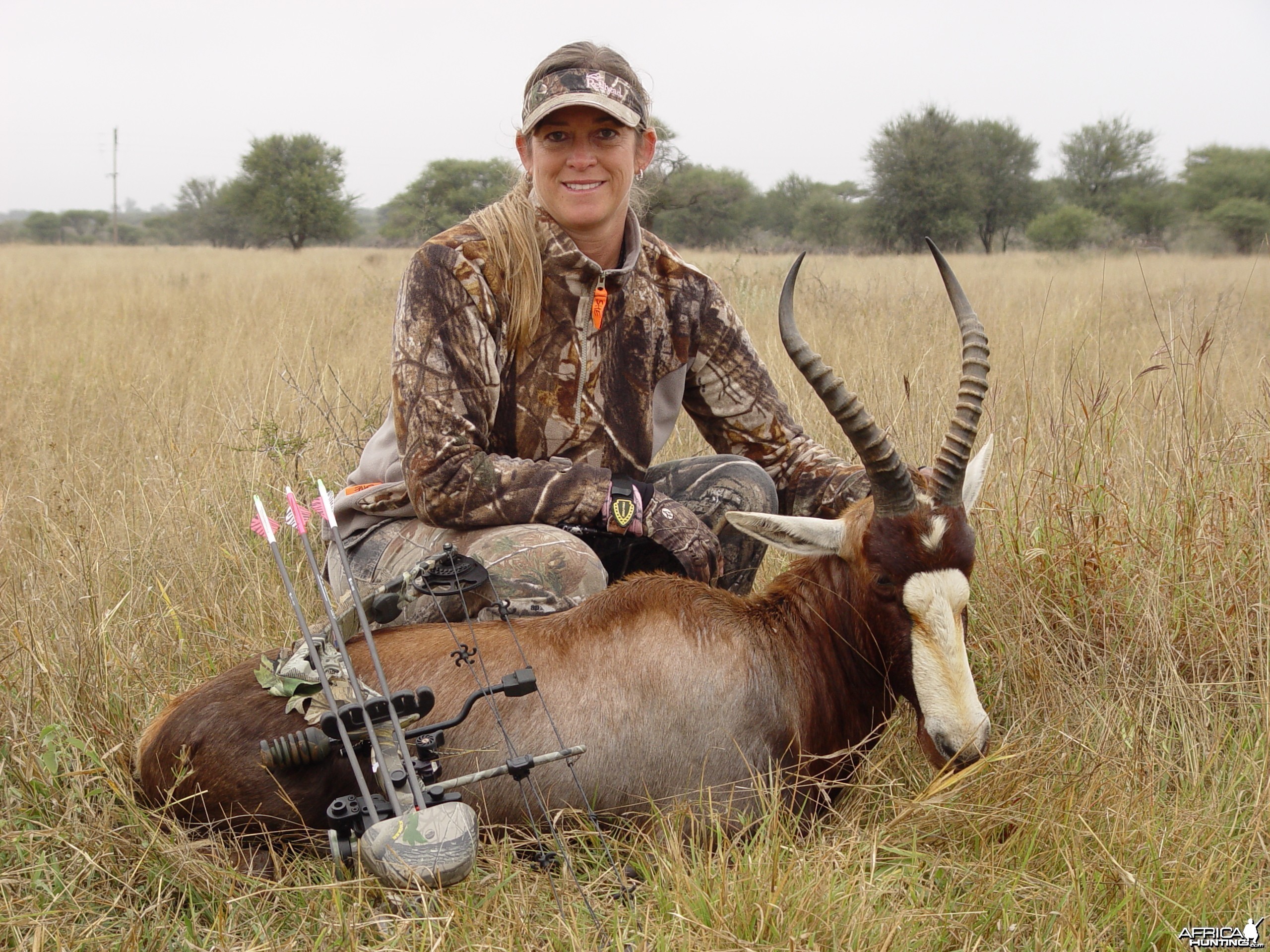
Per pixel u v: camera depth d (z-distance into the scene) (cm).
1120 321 1089
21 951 256
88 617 402
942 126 4900
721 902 265
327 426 648
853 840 291
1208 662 411
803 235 5509
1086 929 271
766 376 410
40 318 1259
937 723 296
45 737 307
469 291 354
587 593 352
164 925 270
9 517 522
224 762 296
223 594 461
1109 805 322
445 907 269
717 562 362
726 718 312
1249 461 502
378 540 388
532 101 353
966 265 2620
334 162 5716
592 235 369
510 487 351
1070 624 416
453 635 317
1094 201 5406
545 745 304
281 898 284
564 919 263
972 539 302
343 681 294
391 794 263
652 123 384
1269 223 3438
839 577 324
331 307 1362
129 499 541
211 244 6950
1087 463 515
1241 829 319
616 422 381
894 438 560
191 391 764
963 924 271
